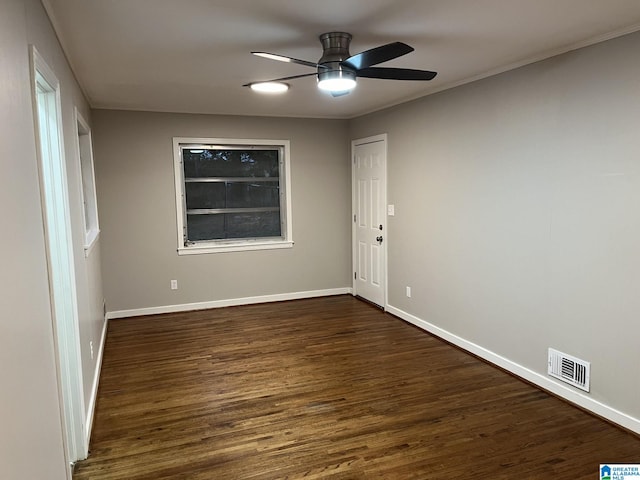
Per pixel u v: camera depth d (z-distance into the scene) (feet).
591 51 9.18
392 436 8.79
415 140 15.11
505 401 10.19
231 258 18.47
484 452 8.23
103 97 14.48
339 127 19.60
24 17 5.34
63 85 8.68
